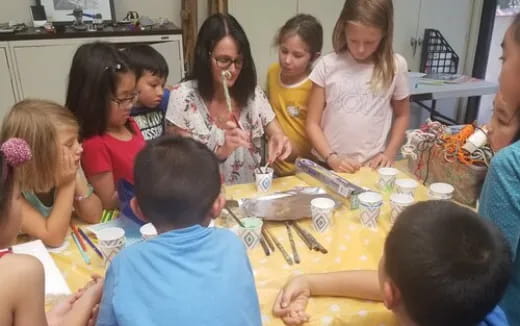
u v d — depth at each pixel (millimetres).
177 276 817
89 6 3467
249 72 1869
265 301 1057
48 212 1371
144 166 928
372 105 1988
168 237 865
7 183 906
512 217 897
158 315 785
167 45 3340
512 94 977
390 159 2000
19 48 3104
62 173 1342
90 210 1422
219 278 839
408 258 688
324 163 1967
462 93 3316
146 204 926
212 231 911
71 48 3197
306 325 976
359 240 1307
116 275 840
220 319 804
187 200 904
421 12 4113
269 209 1431
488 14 4152
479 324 755
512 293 930
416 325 734
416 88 3318
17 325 854
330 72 1999
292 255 1235
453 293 663
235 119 1850
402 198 1387
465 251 675
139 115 2010
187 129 1897
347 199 1491
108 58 1543
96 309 985
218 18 1774
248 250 1254
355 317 996
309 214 1412
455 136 1614
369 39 1835
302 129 2186
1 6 3443
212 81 1852
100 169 1572
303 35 2057
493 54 4301
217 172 971
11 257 867
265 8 3672
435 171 1648
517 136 1169
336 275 1075
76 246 1305
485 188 973
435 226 696
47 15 3422
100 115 1567
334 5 3865
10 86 3168
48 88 3252
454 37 4316
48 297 1057
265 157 2088
